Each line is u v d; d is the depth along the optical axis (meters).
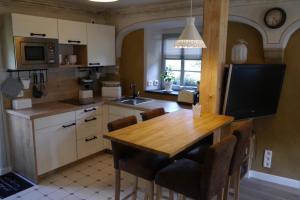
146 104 3.82
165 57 4.70
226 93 2.85
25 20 3.11
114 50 4.42
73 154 3.66
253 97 3.03
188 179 1.83
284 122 3.28
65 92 4.13
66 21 3.57
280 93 3.21
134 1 3.68
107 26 4.21
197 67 4.35
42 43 3.29
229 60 3.54
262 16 3.08
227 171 1.99
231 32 3.48
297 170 3.30
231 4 3.26
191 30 2.26
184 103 3.81
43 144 3.24
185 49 4.42
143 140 1.92
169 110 3.39
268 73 3.02
